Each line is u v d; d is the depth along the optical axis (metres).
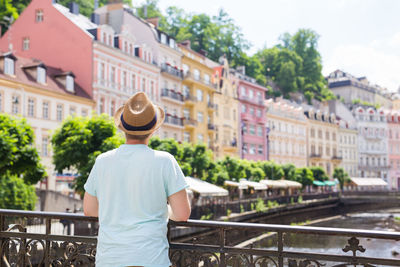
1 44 43.59
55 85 36.94
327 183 71.94
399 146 111.81
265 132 74.06
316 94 112.69
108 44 42.69
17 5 51.88
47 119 35.19
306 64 113.50
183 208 2.95
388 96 149.62
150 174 2.92
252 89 72.94
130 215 2.90
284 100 89.19
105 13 52.31
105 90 41.41
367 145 106.25
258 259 3.54
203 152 37.09
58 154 24.47
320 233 3.37
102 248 2.87
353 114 106.75
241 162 47.81
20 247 4.21
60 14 41.69
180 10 86.06
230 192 43.34
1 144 17.30
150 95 48.47
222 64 66.88
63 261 4.00
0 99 31.50
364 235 3.27
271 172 57.34
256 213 39.06
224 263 3.60
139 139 3.09
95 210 3.16
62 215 4.00
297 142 84.62
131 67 45.34
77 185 23.05
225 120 64.12
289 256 3.46
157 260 2.78
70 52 41.03
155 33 51.22
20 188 24.91
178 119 51.94
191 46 82.50
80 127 24.33
